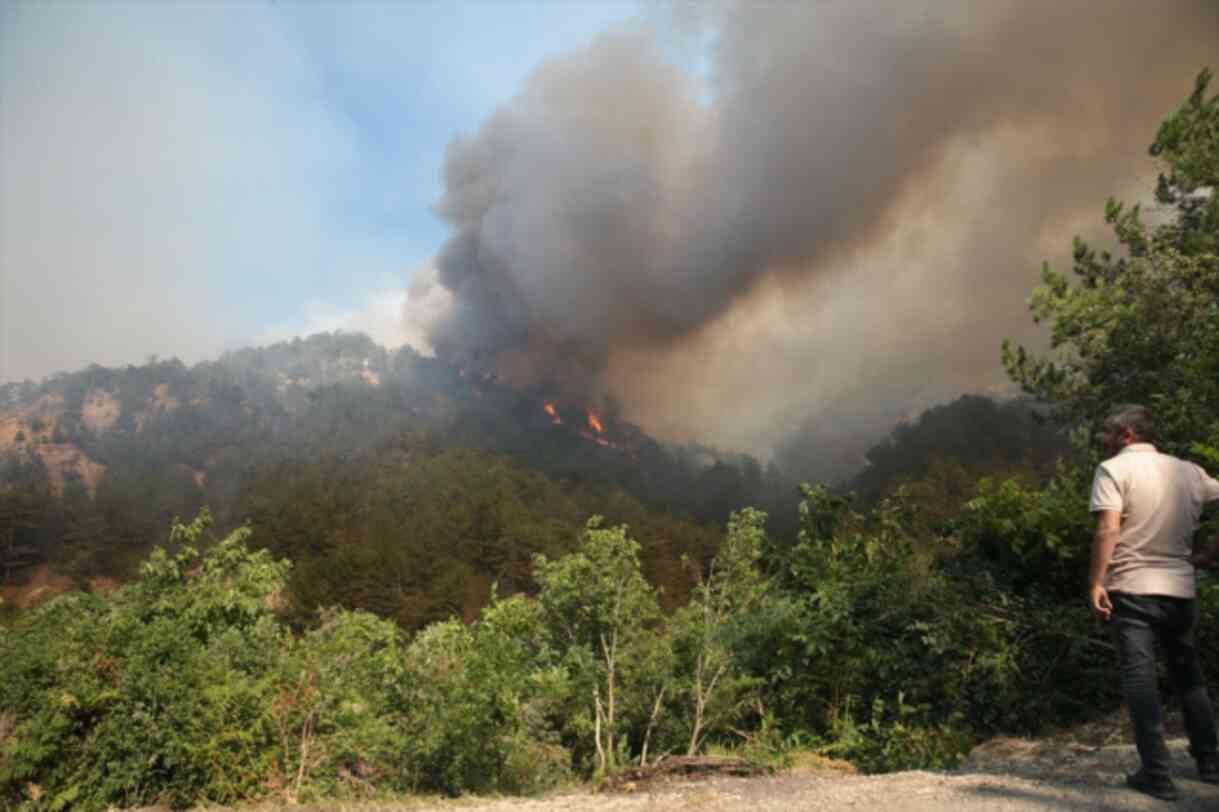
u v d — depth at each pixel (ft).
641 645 23.11
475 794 16.78
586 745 22.38
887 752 17.69
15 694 14.53
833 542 26.94
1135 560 10.22
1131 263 33.91
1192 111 34.22
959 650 20.02
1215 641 16.71
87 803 14.37
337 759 16.71
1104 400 32.48
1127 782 10.25
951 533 25.25
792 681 22.43
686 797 12.10
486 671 18.35
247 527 24.08
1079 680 19.79
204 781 15.12
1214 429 20.92
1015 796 10.26
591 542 23.54
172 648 16.46
